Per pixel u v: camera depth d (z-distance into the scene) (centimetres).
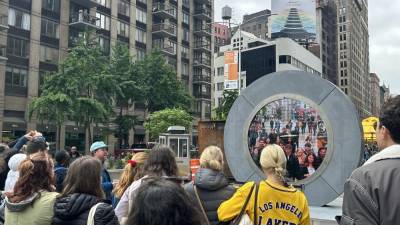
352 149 923
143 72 4103
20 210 356
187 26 6378
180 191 184
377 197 206
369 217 205
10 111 3706
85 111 3033
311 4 9194
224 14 6053
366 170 217
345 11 13888
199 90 6450
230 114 1083
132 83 3738
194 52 6519
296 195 339
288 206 334
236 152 1066
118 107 4844
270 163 343
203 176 373
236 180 1058
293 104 1002
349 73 13625
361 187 212
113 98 3781
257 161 1038
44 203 356
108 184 611
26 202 354
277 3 9306
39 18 3997
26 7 3881
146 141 5275
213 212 362
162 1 5825
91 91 3328
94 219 314
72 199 329
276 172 341
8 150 618
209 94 6638
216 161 382
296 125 995
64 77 2959
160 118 3997
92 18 4403
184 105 4466
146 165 412
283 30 9200
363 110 15912
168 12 5741
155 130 3928
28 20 3897
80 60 3023
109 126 4250
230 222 345
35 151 481
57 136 3712
